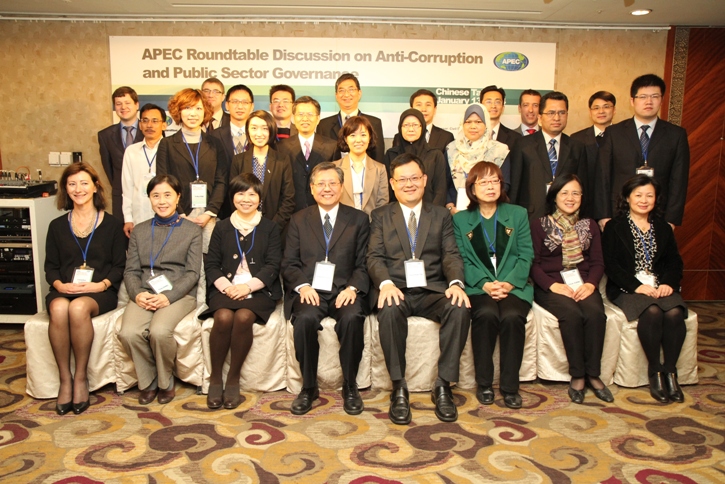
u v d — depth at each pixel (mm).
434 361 2822
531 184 3514
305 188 3600
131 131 4035
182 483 2012
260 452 2234
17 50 4441
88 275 2914
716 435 2377
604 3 4031
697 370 3180
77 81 4480
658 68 4723
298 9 4242
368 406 2688
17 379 3041
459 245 2998
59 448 2271
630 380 2902
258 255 2939
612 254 3090
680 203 3400
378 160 3984
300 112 3539
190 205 3344
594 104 4098
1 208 3803
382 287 2756
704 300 4918
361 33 4523
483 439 2342
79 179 2920
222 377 2771
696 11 4227
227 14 4398
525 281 2904
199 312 2918
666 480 2027
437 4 4094
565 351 2854
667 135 3383
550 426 2463
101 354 2816
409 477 2051
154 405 2709
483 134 3506
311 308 2693
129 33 4438
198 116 3342
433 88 4617
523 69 4645
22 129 4539
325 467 2121
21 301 3854
